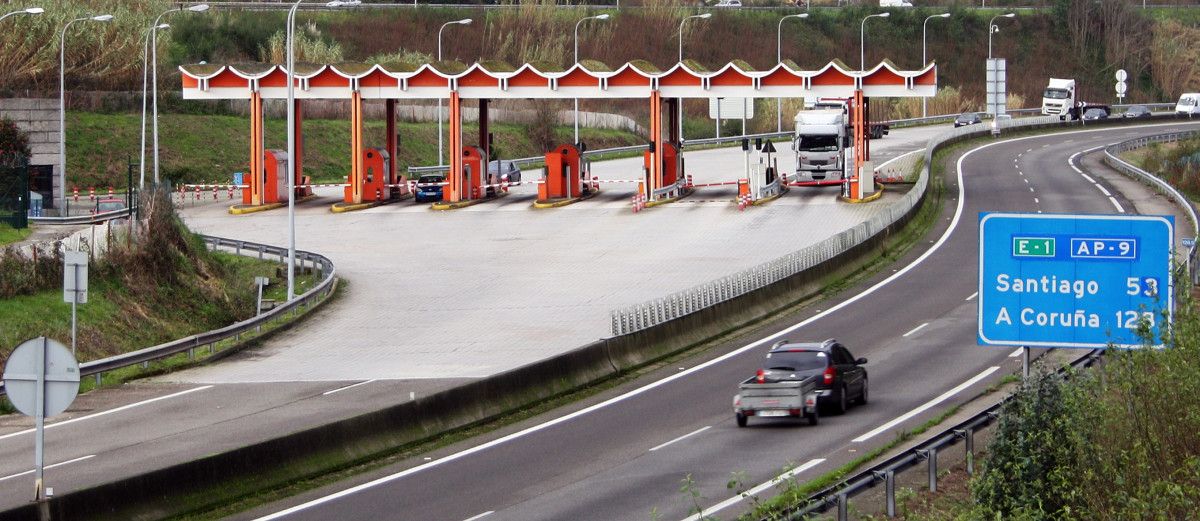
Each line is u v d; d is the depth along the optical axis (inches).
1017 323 2047.2
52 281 3786.9
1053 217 2034.9
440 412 2561.5
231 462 2101.4
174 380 3100.4
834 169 6264.8
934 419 2502.5
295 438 2224.4
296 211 5979.3
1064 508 1667.1
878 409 2657.5
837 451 2311.8
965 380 2891.2
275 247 4692.4
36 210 5191.9
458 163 5994.1
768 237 4933.6
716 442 2422.5
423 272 4468.5
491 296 4033.0
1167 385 1706.4
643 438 2482.8
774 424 2568.9
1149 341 1771.7
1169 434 1680.6
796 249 4648.1
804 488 1995.6
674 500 2023.9
